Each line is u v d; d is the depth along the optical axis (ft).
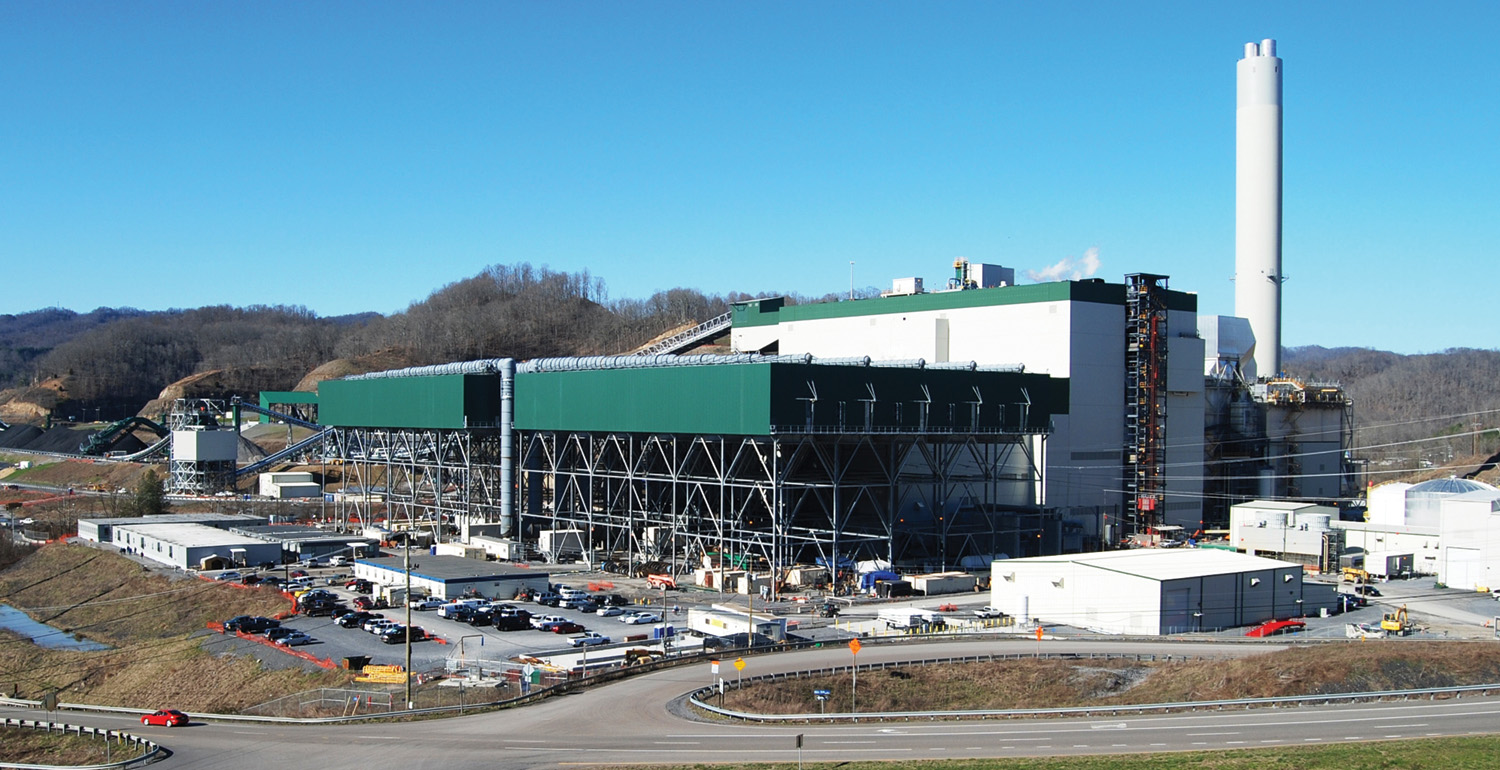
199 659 295.07
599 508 469.57
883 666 246.06
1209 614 298.35
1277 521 419.95
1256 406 538.88
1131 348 455.22
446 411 474.90
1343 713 194.70
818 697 225.76
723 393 361.92
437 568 368.68
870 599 345.92
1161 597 288.51
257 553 431.43
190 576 404.98
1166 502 469.98
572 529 434.30
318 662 268.82
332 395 561.43
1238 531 431.84
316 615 326.44
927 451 400.26
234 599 365.40
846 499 426.10
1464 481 418.92
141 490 596.70
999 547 421.18
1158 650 265.75
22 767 202.69
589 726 199.31
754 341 595.06
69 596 421.18
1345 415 577.43
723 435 366.43
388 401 517.96
